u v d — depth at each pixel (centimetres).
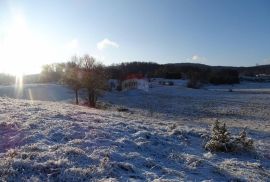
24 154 945
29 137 1150
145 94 9725
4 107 1841
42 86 9856
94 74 5672
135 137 1399
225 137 1430
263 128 3838
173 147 1350
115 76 10694
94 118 1778
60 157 962
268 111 6681
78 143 1148
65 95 8325
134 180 883
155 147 1284
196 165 1121
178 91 11019
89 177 856
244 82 16838
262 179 1103
